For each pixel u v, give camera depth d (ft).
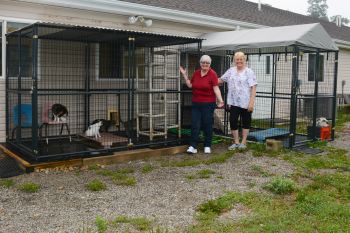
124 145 23.03
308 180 18.10
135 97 29.17
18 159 19.75
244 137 24.97
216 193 15.93
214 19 35.50
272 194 15.87
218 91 23.53
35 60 18.83
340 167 20.51
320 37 26.30
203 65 23.32
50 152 20.77
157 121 30.66
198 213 13.65
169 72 31.58
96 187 16.30
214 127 30.04
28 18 24.43
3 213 13.44
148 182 17.48
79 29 20.67
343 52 55.57
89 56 27.02
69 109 26.68
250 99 24.11
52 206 14.20
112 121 26.99
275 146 24.47
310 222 12.67
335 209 13.75
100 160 20.59
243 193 15.83
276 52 29.78
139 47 29.07
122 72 29.37
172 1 35.17
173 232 11.85
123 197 15.34
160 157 22.82
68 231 11.93
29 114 23.30
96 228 12.16
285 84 41.57
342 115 45.78
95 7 27.12
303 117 32.83
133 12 29.32
